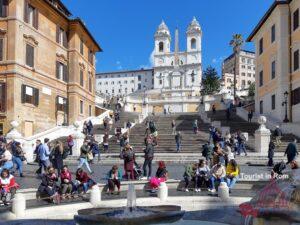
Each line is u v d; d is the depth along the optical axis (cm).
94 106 5269
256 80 4741
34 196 1647
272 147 2433
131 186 1252
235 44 7725
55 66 4038
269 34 4188
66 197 1633
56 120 4025
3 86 3256
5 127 3219
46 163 2025
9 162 1905
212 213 1454
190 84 13475
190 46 13775
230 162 1859
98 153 2716
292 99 3709
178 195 1706
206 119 4288
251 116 4109
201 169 1834
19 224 1308
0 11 3278
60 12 4022
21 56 3331
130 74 16175
